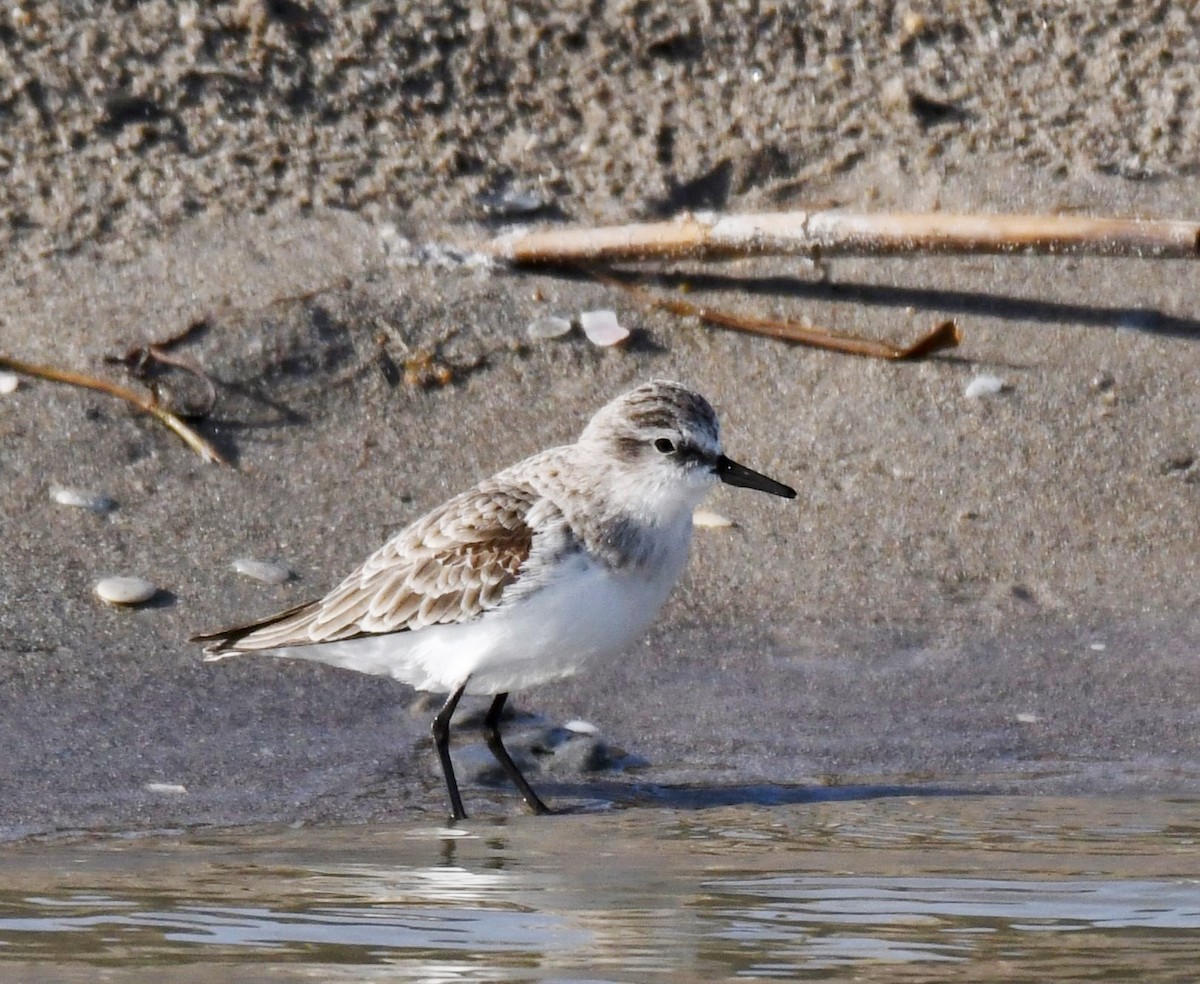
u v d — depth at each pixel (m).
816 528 12.91
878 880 8.39
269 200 14.78
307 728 10.79
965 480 13.16
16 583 11.96
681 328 14.06
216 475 13.01
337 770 10.25
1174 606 12.28
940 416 13.55
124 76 15.22
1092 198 14.62
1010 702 11.27
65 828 9.20
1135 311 14.04
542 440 13.38
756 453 13.34
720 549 12.77
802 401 13.69
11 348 13.65
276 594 12.08
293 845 9.01
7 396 13.31
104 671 11.20
